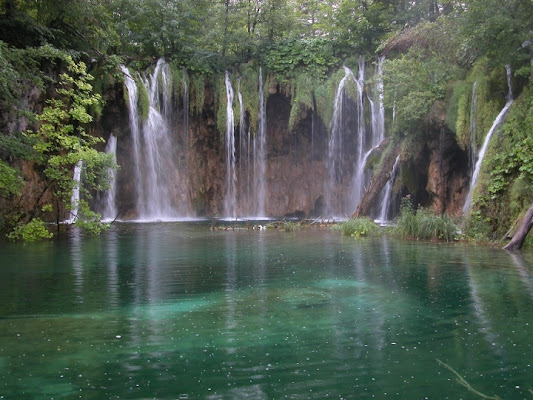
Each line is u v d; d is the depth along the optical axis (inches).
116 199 1109.7
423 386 171.5
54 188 858.1
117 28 1063.6
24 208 750.5
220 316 261.7
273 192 1256.2
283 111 1231.5
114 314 265.1
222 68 1200.8
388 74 843.4
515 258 461.1
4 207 700.7
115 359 197.3
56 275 382.6
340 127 1158.3
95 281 358.3
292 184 1256.2
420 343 216.8
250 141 1221.7
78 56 831.7
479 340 220.2
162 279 365.7
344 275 381.1
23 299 299.6
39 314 264.7
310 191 1237.1
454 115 732.7
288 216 1248.2
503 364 191.5
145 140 1111.6
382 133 1103.6
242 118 1202.0
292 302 292.8
